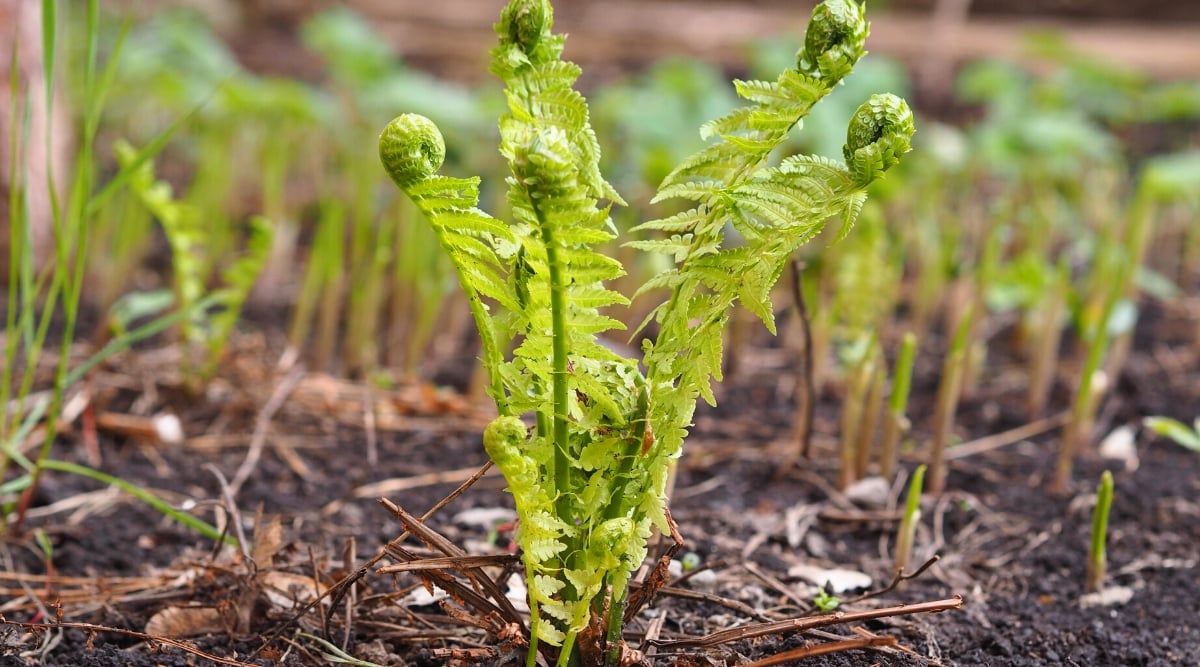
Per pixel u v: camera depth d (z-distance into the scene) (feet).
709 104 7.16
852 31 2.95
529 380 3.07
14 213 3.81
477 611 3.31
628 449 3.07
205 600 3.57
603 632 3.13
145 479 4.19
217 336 4.52
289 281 6.42
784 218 2.98
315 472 4.27
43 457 3.82
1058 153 6.76
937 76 10.57
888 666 3.37
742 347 5.35
